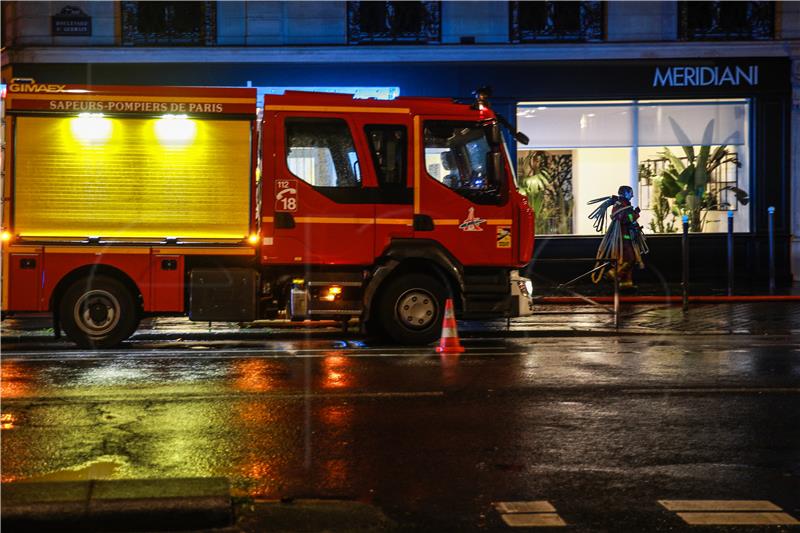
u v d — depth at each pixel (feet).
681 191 67.51
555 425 23.94
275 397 27.22
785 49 66.23
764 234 66.85
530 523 16.76
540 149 66.95
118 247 37.78
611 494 18.45
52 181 37.73
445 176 39.14
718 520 16.93
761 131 66.64
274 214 38.29
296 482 19.15
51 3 64.44
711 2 66.18
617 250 58.54
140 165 37.96
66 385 29.09
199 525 16.21
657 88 66.18
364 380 30.07
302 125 38.47
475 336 41.81
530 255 39.99
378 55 65.21
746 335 41.70
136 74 64.59
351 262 38.65
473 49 65.31
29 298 37.65
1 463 20.30
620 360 34.14
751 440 22.54
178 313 38.58
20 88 37.52
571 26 65.87
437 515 17.19
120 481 17.35
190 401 26.63
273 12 65.36
